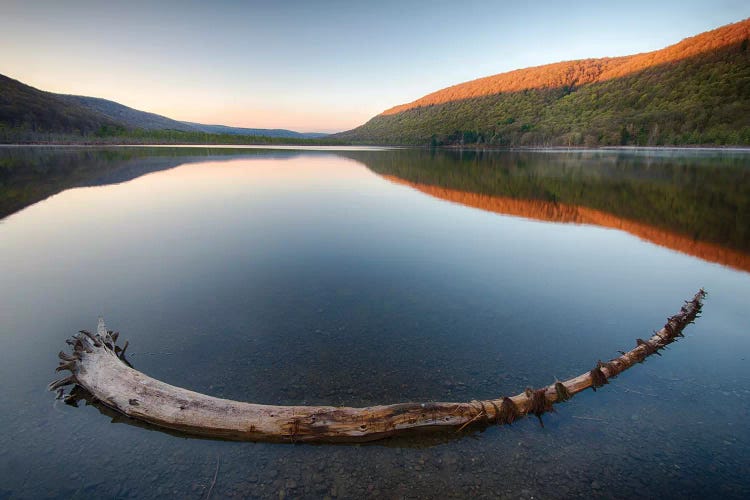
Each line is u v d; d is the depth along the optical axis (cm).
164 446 332
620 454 326
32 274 735
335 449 330
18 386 405
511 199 1741
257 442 336
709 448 331
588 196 1841
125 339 498
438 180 2502
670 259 878
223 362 447
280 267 789
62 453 322
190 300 623
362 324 546
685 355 477
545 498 287
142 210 1380
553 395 384
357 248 934
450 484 298
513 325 552
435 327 541
